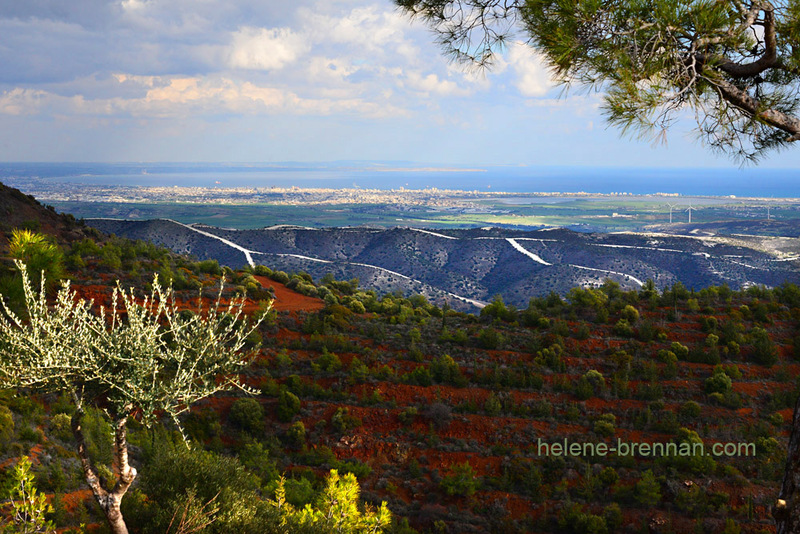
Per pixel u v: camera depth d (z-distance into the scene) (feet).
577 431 78.23
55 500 32.09
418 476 71.97
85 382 16.46
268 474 64.23
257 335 89.81
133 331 16.39
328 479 31.35
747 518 61.87
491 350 96.63
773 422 77.56
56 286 41.86
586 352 95.04
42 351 14.98
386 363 91.40
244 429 75.92
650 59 13.84
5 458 37.58
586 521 62.44
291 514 29.43
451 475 70.74
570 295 115.96
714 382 84.07
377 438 77.25
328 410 80.89
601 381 86.17
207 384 17.42
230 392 81.25
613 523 62.59
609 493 67.77
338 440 76.54
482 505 67.10
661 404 81.05
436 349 96.02
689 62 14.20
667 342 96.53
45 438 42.32
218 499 25.45
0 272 58.23
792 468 11.97
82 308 16.30
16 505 21.83
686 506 63.72
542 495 67.51
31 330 15.31
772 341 96.58
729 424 77.66
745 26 13.16
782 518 11.86
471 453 75.36
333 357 89.40
